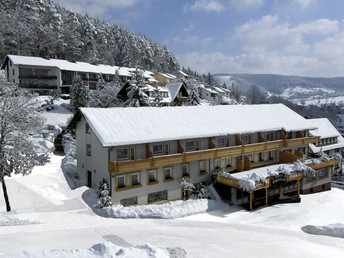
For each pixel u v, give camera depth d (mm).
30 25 85375
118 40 128500
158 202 28359
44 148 39688
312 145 46844
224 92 137125
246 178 28953
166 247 17359
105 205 24766
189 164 30609
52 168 33750
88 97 57938
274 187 33344
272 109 43531
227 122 35125
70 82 74938
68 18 100750
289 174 32031
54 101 61594
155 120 30531
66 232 19781
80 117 30562
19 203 24500
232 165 34312
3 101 24203
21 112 23844
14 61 67000
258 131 35688
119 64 116688
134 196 26828
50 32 86688
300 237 22062
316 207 31312
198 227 23078
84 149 30375
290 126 39375
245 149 33938
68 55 95562
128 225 22297
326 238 22109
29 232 19312
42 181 29219
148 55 143250
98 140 25672
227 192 30703
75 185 30219
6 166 22266
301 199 34250
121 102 58406
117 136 25531
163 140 27625
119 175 25938
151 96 68750
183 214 26016
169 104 72188
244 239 20438
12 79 69312
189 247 17625
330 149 49938
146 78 96750
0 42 83000
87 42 102438
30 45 88188
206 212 27594
